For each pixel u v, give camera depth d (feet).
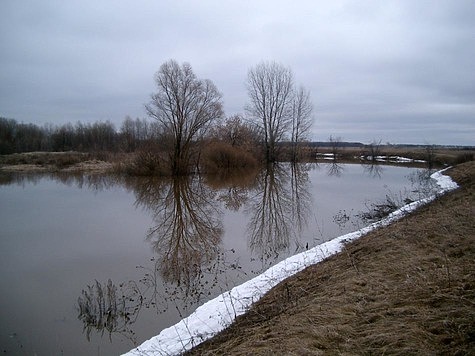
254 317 22.70
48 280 34.37
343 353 14.69
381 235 35.17
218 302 26.58
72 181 112.16
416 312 16.79
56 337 24.50
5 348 23.27
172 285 32.53
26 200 78.38
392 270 23.34
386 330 15.71
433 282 19.36
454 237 26.78
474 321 14.87
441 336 14.47
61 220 59.52
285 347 16.17
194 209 68.80
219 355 17.84
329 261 31.81
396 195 72.90
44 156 166.61
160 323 25.85
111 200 78.54
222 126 153.07
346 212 60.90
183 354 19.49
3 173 133.59
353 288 21.72
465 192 51.31
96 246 45.16
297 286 27.12
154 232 51.88
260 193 86.38
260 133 161.38
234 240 46.75
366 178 117.91
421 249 26.27
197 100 115.24
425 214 40.42
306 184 101.60
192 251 41.98
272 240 45.57
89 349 23.11
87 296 28.30
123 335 24.43
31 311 28.32
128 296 30.22
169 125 115.75
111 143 226.99
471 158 147.64
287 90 158.71
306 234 48.14
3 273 36.19
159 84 112.47
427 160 186.60
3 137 200.34
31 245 45.52
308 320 18.74
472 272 19.63
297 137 170.71
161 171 118.83
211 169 127.75
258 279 30.66
